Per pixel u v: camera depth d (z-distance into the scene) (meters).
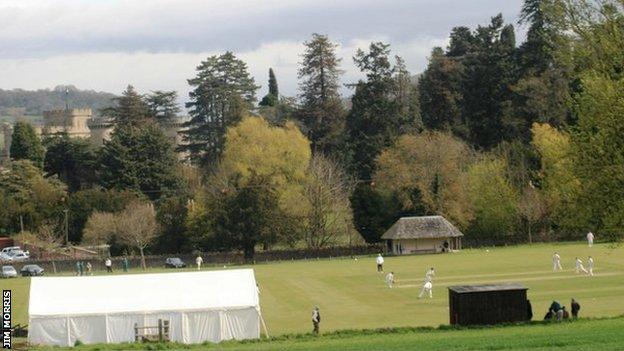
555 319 59.50
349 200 168.62
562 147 70.94
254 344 56.28
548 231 159.38
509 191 160.00
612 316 62.50
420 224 152.12
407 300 84.00
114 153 198.50
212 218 156.25
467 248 156.00
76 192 197.62
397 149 169.38
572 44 62.56
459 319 60.31
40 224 180.75
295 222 158.62
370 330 59.69
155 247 165.12
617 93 58.81
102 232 164.62
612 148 59.03
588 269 99.12
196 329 63.75
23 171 193.88
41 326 63.12
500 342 46.69
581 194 60.97
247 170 166.50
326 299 87.88
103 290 65.81
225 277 67.25
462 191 161.38
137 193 192.75
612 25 61.06
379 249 156.75
